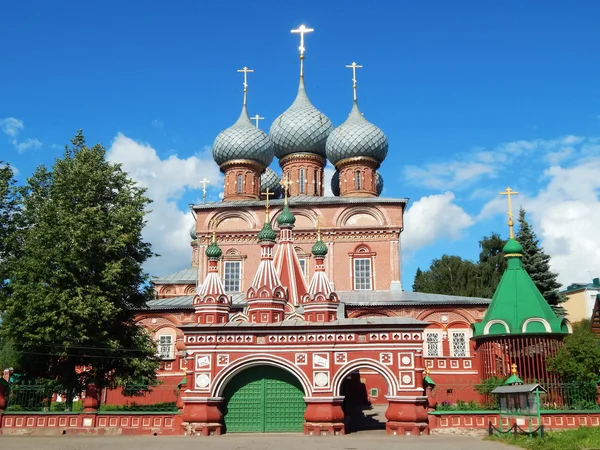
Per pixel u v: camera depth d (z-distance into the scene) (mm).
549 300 52375
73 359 29281
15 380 29750
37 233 28797
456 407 25562
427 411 22297
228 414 22969
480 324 29531
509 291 29922
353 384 32781
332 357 22594
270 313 26578
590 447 17375
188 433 22297
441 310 43969
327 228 47094
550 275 52125
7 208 33062
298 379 22672
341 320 23875
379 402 36125
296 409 22922
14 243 31469
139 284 31484
